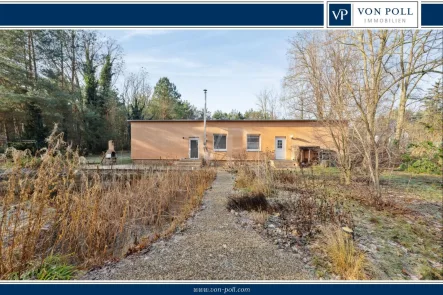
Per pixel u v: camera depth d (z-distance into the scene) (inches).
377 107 230.5
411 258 102.8
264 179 243.3
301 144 514.3
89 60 823.1
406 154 386.3
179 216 155.1
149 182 225.3
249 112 1409.9
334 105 236.7
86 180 126.4
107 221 126.0
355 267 87.2
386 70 267.1
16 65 519.8
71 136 679.1
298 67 413.4
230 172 393.1
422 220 152.9
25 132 542.3
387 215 159.8
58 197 107.8
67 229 109.0
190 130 520.4
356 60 256.7
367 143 213.9
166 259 96.9
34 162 97.6
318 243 110.6
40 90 568.7
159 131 518.3
